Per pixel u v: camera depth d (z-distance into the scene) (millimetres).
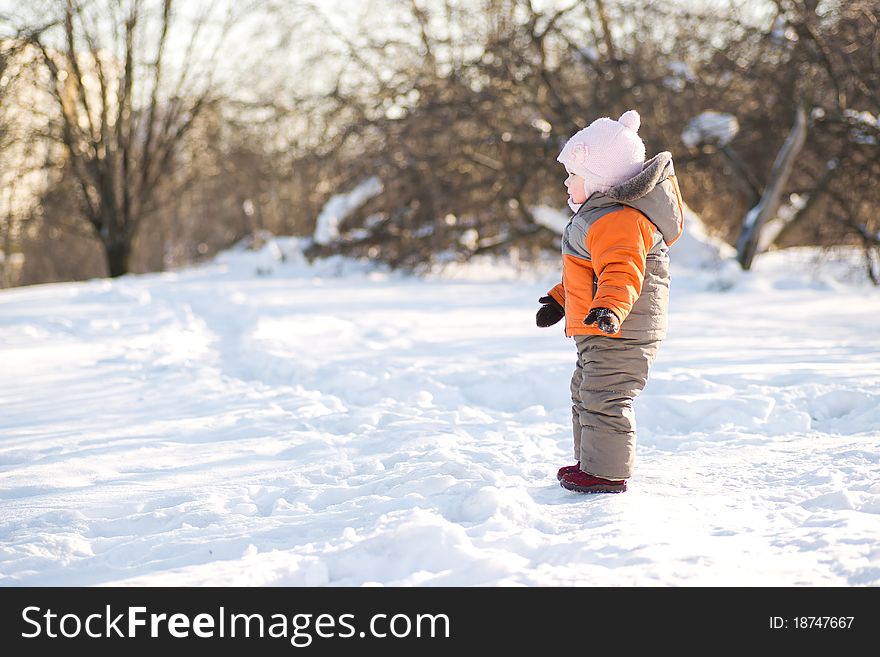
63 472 4266
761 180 17781
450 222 18469
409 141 17609
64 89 25406
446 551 2809
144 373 7301
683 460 4152
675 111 17016
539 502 3482
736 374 6098
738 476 3820
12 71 22953
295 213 31328
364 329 9367
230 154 27375
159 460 4488
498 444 4516
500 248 19078
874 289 13789
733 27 16250
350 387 6316
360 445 4641
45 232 33500
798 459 4094
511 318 10516
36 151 26453
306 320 10070
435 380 6320
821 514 3207
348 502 3512
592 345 3582
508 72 16672
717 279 13805
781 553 2834
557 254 18578
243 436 4988
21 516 3570
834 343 7848
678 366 6590
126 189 26922
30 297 15617
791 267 16641
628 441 3555
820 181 16547
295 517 3402
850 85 15523
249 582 2723
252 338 8500
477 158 17766
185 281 18906
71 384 6883
